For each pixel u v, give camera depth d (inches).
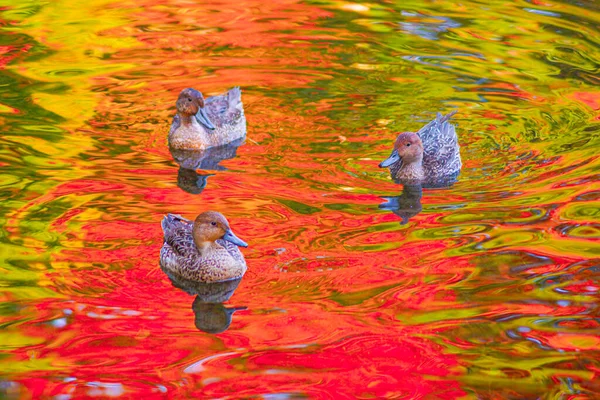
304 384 378.3
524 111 669.9
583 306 434.3
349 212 530.9
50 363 390.6
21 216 513.7
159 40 805.2
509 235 502.3
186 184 565.0
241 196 548.7
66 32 820.6
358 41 804.6
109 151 607.2
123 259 475.2
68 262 468.4
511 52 780.0
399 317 426.3
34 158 589.0
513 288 449.1
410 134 573.9
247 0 919.0
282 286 453.4
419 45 795.4
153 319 425.1
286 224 513.3
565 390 374.6
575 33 824.9
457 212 533.0
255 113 666.8
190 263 457.4
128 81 715.4
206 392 372.5
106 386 374.9
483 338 410.3
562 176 574.2
